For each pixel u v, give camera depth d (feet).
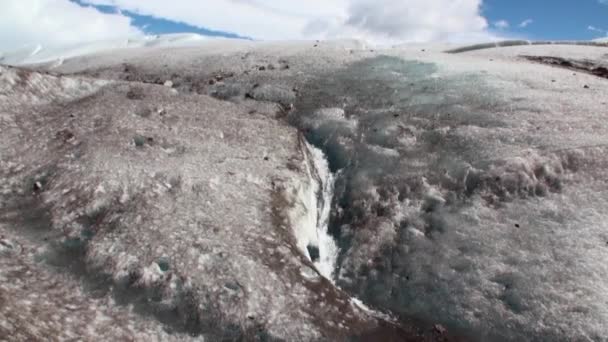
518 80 90.33
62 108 81.00
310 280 49.32
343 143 78.33
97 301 42.29
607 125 68.44
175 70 122.11
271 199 60.95
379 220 62.08
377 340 45.27
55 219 51.21
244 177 64.08
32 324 34.45
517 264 50.60
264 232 53.93
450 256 54.13
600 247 49.96
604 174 59.16
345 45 150.41
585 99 78.69
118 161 61.93
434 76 96.68
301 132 84.79
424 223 59.77
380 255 57.36
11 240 47.06
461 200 61.36
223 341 41.50
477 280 50.37
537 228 54.29
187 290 44.29
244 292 44.98
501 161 63.52
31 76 84.17
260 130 81.20
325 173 74.49
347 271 56.70
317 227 64.90
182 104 87.15
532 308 45.91
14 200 54.75
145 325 41.06
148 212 53.42
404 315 50.14
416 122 78.43
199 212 54.90
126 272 45.14
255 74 109.81
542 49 136.46
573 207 55.93
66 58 168.45
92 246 47.85
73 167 59.93
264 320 43.09
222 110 88.07
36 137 68.18
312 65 112.06
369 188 67.15
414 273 53.72
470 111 78.48
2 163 60.85
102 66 140.36
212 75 113.80
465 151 68.39
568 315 44.19
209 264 47.26
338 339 43.73
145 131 71.77
